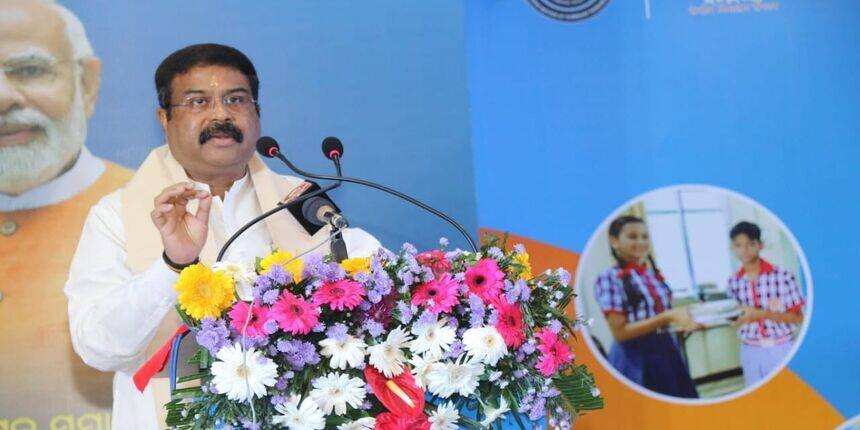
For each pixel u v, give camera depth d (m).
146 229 3.05
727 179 3.69
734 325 3.66
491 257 2.01
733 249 3.68
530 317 1.92
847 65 3.78
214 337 1.69
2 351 2.98
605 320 3.59
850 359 3.70
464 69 3.41
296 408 1.71
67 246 3.04
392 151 3.33
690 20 3.70
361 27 3.34
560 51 3.61
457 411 1.83
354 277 1.79
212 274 1.75
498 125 3.54
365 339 1.80
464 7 3.45
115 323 2.71
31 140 3.06
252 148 3.18
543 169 3.57
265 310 1.72
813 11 3.78
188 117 3.13
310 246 3.13
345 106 3.31
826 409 3.67
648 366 3.60
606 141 3.62
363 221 3.28
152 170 3.12
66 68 3.12
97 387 3.00
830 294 3.71
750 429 3.64
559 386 1.98
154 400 2.96
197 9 3.22
